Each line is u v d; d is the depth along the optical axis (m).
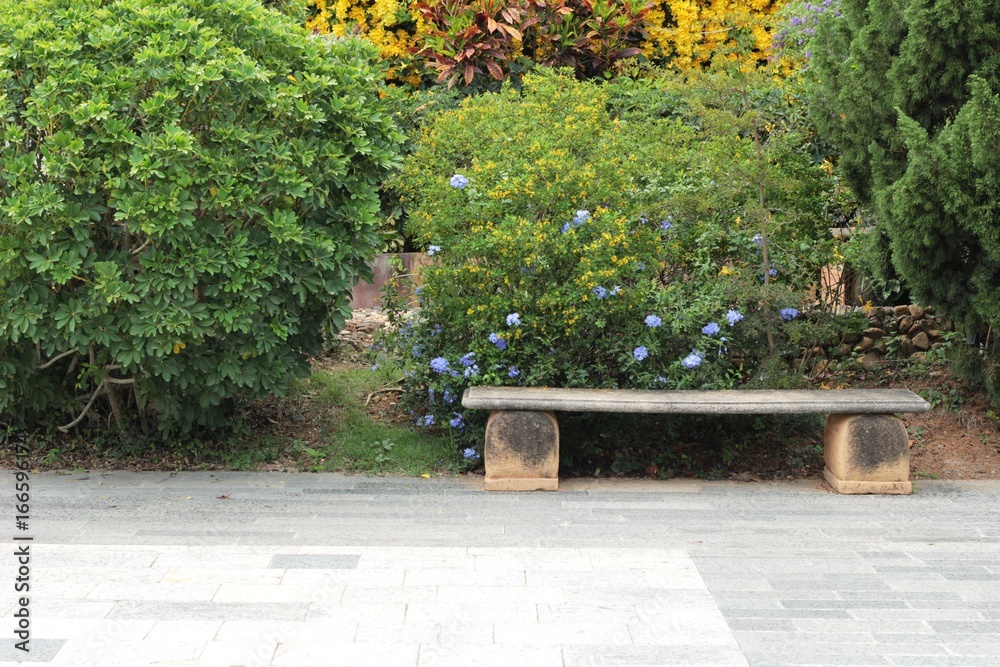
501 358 5.68
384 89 5.98
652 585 3.92
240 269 4.99
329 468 5.70
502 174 5.88
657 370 5.77
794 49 7.92
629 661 3.26
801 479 5.63
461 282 5.77
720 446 5.94
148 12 4.98
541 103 6.74
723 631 3.50
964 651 3.36
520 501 5.11
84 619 3.53
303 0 6.54
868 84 5.71
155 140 4.74
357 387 6.69
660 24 9.70
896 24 5.61
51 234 4.75
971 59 5.36
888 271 5.97
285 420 6.20
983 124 4.91
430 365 5.80
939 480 5.55
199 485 5.33
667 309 5.74
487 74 8.99
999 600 3.81
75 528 4.57
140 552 4.24
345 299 5.52
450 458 5.80
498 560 4.19
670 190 6.16
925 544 4.46
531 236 5.48
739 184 5.96
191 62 4.96
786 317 5.90
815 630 3.51
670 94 7.96
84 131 4.79
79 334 4.90
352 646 3.34
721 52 6.35
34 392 5.54
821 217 6.59
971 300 5.47
